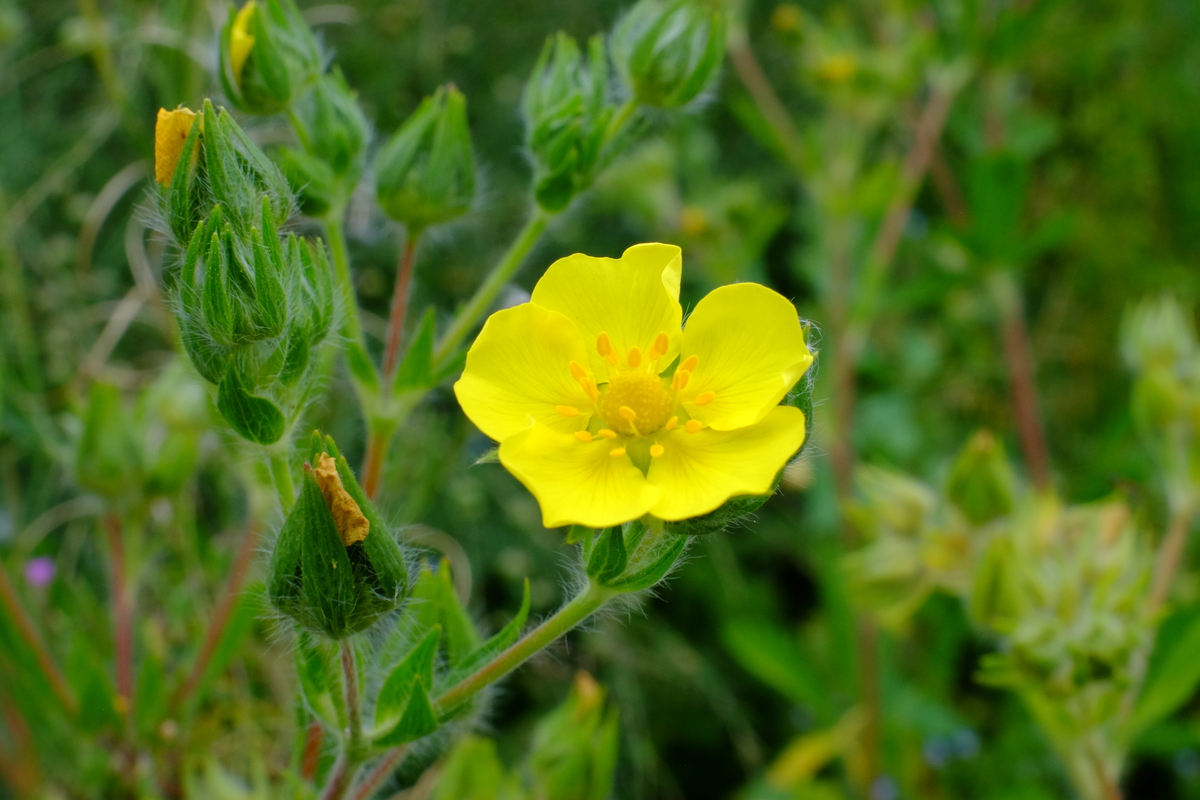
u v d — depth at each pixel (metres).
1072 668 0.19
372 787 0.17
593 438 0.15
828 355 0.31
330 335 0.16
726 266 0.30
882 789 0.27
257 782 0.19
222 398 0.15
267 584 0.15
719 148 0.41
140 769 0.20
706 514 0.15
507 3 0.38
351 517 0.15
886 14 0.34
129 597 0.21
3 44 0.28
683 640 0.30
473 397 0.15
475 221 0.20
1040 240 0.27
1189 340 0.22
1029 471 0.31
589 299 0.16
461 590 0.25
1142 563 0.20
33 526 0.23
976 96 0.35
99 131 0.29
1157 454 0.22
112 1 0.32
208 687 0.20
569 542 0.15
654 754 0.29
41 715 0.20
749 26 0.42
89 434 0.20
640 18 0.18
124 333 0.30
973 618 0.20
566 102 0.18
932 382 0.35
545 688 0.29
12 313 0.24
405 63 0.36
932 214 0.40
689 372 0.15
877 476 0.23
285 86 0.18
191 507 0.22
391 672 0.16
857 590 0.23
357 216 0.21
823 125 0.37
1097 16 0.38
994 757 0.28
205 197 0.15
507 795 0.20
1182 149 0.38
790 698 0.31
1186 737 0.24
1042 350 0.36
